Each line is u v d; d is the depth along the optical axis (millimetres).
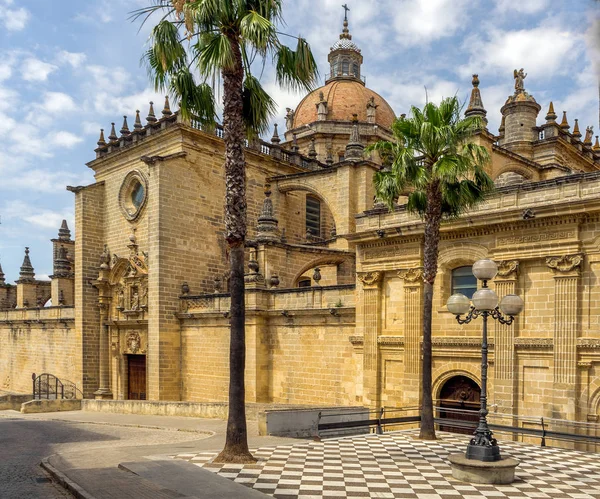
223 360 34344
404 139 21312
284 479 14109
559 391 21281
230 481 13359
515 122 39906
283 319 32625
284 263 34969
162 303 35969
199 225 38406
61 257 53562
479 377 23812
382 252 27312
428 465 16172
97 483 12961
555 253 21797
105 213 43688
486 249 23969
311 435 22750
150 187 36656
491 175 31453
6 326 54406
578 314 21203
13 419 29594
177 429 24469
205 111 18797
